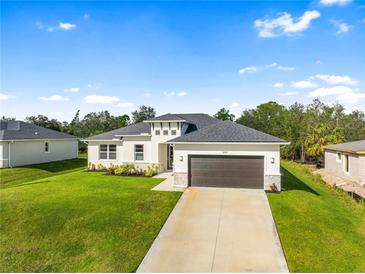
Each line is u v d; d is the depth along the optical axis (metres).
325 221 11.33
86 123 61.03
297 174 25.44
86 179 19.67
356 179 21.31
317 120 40.34
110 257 8.53
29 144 30.08
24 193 14.97
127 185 17.27
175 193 15.09
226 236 9.77
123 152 23.67
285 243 9.23
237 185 16.58
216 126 19.23
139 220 11.12
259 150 16.17
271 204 13.25
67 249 9.08
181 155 17.19
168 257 8.39
